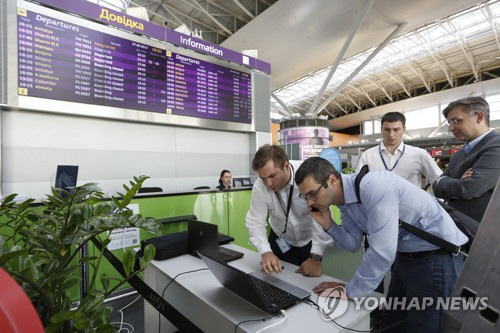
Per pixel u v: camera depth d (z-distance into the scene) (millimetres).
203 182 3301
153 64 2717
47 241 776
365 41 8445
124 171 2746
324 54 9086
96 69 2410
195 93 3010
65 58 2264
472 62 12508
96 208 862
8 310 422
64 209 1024
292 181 1590
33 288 698
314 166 1082
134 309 2176
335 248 3744
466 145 1757
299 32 7410
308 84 14875
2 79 2012
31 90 2133
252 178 3686
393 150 2258
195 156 3234
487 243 438
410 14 7023
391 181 1036
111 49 2479
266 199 1693
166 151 3014
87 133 2535
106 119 2621
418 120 18109
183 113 2934
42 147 2316
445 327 464
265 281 1265
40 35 2150
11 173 2186
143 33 2627
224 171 3318
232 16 8398
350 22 7035
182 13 8203
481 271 430
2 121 2146
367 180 1033
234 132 3561
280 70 10320
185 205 2303
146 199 2086
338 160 3570
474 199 1571
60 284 814
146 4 7629
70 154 2451
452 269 1072
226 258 1560
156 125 2941
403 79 15734
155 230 930
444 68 13242
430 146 9398
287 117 8188
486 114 1680
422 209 1064
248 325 943
